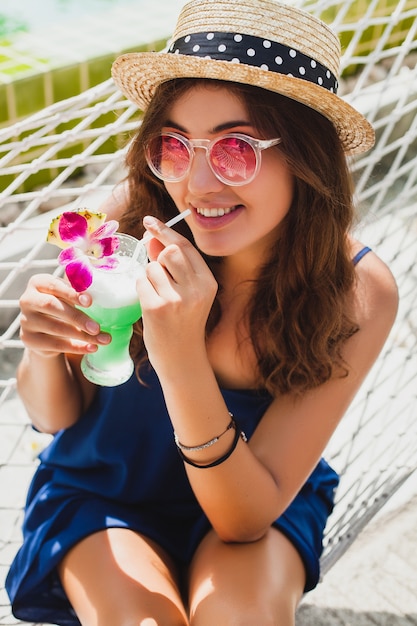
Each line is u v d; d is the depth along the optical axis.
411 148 4.27
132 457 1.75
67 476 1.82
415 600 2.18
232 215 1.49
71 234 1.37
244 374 1.79
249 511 1.55
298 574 1.62
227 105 1.42
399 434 2.26
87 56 3.69
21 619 1.72
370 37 4.53
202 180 1.44
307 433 1.67
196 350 1.45
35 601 1.70
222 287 1.74
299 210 1.58
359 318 1.72
